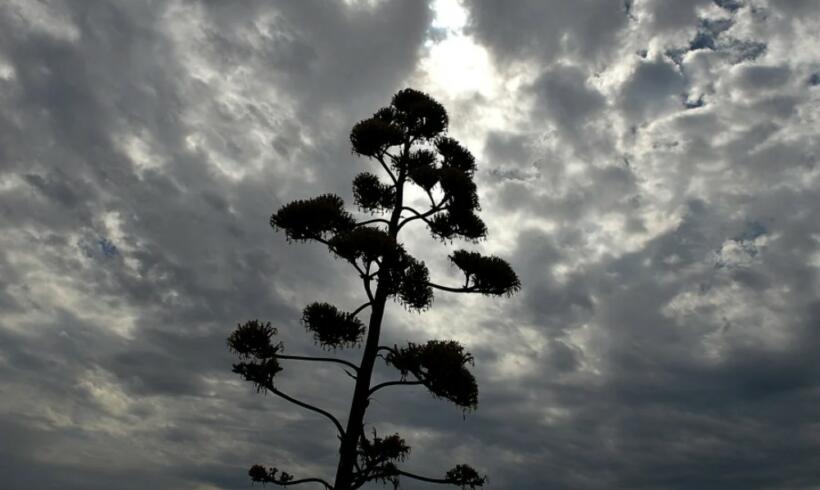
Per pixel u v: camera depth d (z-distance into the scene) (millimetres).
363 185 17859
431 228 16547
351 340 15453
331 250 14742
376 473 13711
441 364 13320
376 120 17469
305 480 13812
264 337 14578
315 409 14148
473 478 13852
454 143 17938
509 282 15227
